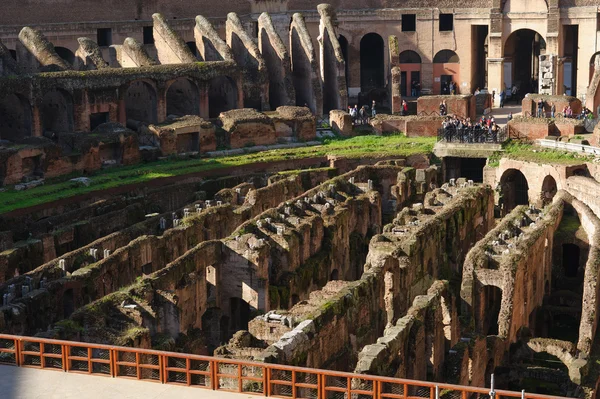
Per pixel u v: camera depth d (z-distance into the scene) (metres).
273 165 128.25
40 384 50.56
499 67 159.38
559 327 90.62
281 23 162.75
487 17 160.62
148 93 138.00
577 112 141.75
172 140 128.62
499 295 90.19
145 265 86.62
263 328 68.12
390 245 86.31
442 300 75.94
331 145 136.50
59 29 147.75
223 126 134.88
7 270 87.81
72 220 104.50
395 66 152.50
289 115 138.38
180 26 157.38
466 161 135.25
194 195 116.12
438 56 165.00
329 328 68.25
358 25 164.25
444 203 106.50
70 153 119.81
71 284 76.88
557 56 156.00
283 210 98.50
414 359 68.12
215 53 147.00
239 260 84.12
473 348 73.19
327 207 101.19
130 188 115.50
